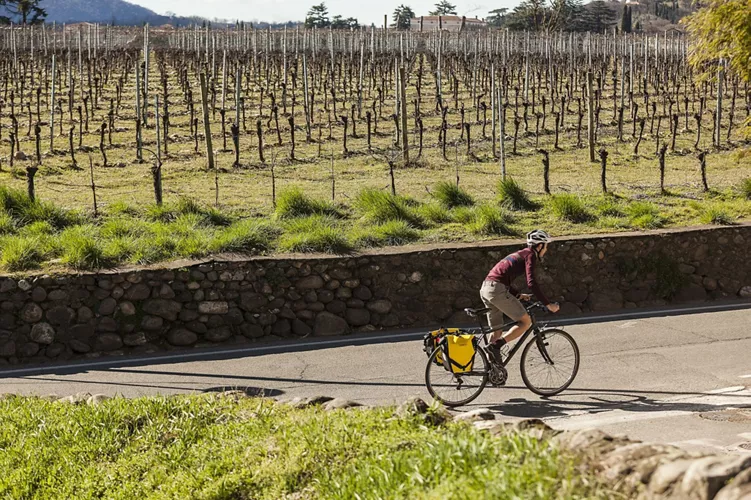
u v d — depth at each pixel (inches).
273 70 1742.1
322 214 601.6
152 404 298.4
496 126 1096.8
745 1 679.7
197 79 1572.3
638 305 535.5
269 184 748.6
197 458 254.5
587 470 182.2
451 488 177.3
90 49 1920.5
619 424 304.2
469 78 1512.1
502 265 346.3
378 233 538.0
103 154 842.2
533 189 723.4
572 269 524.4
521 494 165.5
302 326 475.2
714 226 569.0
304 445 234.4
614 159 903.7
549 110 1254.3
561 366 352.2
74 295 444.8
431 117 1174.3
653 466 175.3
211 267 463.5
